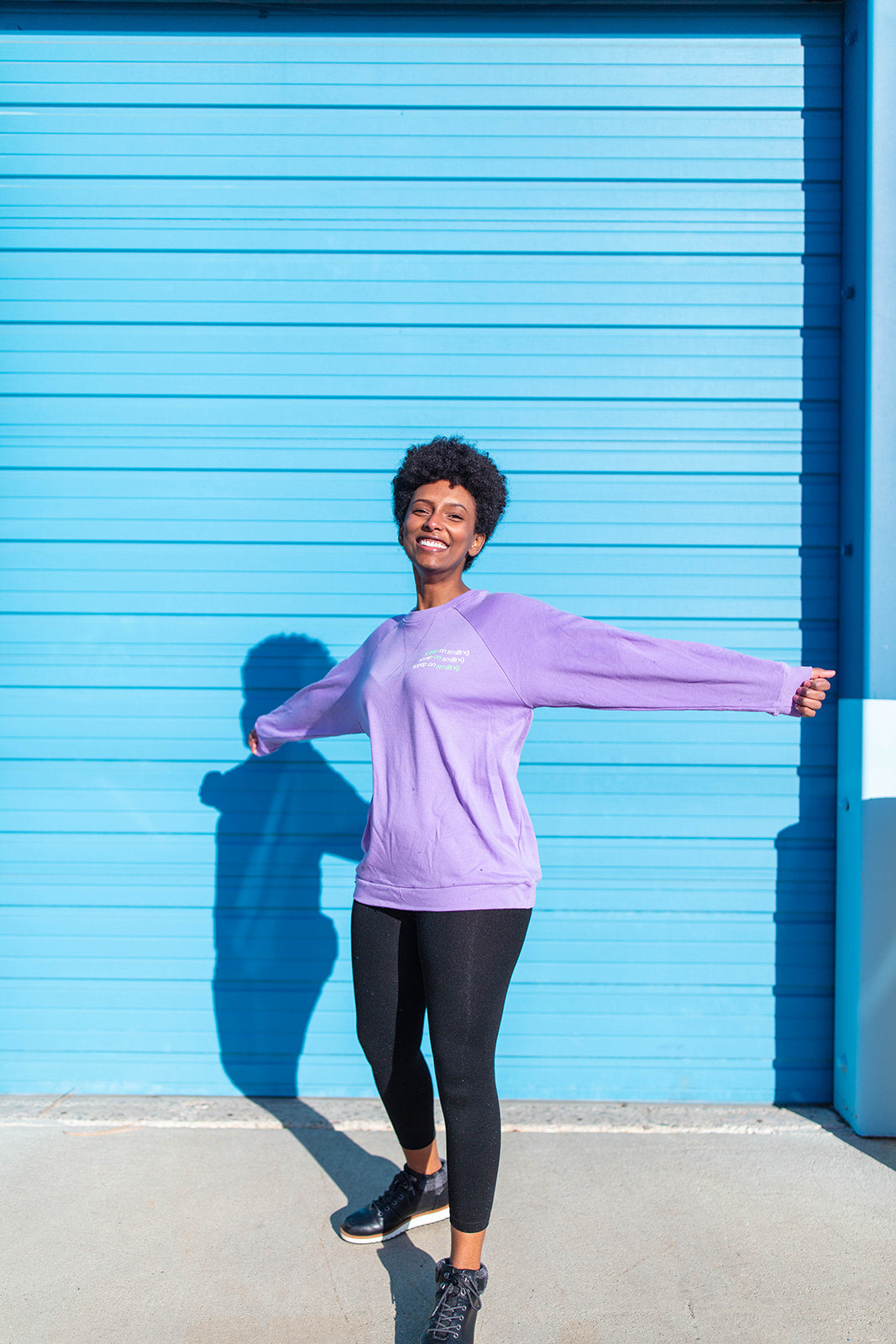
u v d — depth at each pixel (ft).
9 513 8.65
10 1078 8.64
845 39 8.32
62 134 8.57
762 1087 8.47
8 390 8.62
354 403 8.59
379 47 8.51
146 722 8.63
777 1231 6.48
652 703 5.39
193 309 8.57
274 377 8.58
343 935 8.56
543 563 8.57
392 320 8.55
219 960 8.60
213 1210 6.77
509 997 8.51
